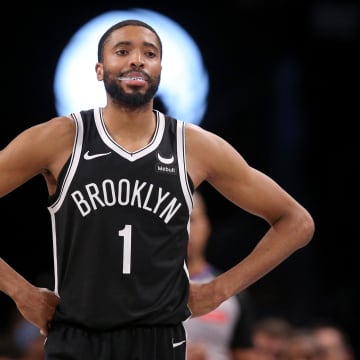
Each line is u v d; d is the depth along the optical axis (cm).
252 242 3834
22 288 1352
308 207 3947
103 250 1292
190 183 1334
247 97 3884
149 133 1343
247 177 1400
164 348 1309
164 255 1308
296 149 3912
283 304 3688
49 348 1312
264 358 2333
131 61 1323
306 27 3841
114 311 1288
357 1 3797
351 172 3956
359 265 3909
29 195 3884
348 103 3928
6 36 3731
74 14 3750
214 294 1406
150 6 3816
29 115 3762
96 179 1302
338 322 3656
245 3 3841
